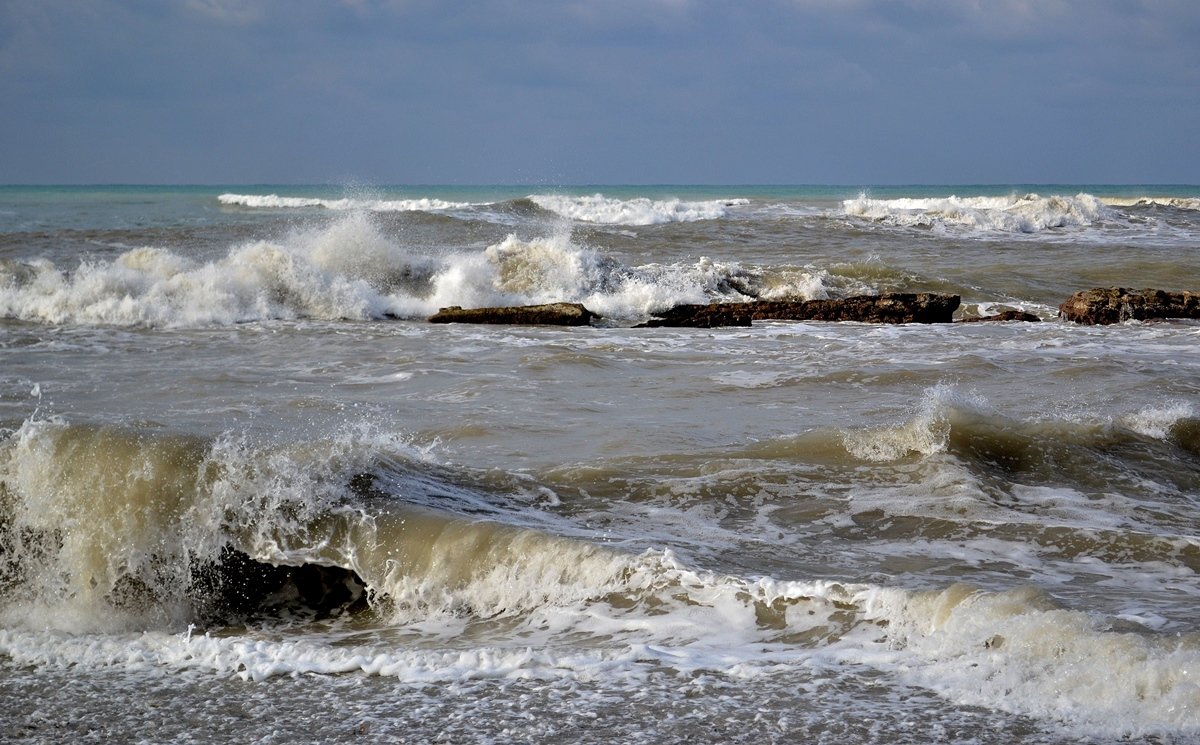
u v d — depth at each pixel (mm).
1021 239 58469
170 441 11203
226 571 10484
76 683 8164
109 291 31016
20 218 74750
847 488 12953
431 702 7430
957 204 99250
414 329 29141
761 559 10383
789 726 6824
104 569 10438
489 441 15562
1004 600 8172
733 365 22938
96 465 10938
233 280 31984
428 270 36094
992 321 31375
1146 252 50156
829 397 19328
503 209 77125
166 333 28234
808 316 31531
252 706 7523
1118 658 7164
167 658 8688
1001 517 11836
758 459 14094
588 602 9328
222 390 19828
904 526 11625
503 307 31594
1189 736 6422
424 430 16328
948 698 7172
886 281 39125
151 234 53500
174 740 6984
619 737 6746
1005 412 17625
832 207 91938
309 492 10953
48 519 10789
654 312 34219
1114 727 6598
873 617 8555
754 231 57906
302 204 105125
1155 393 19438
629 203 86188
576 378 21297
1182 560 10531
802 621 8656
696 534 11219
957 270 42125
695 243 52031
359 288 33375
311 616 10023
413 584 10016
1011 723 6762
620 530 11219
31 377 21141
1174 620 8312
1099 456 14242
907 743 6547
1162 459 14312
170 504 10672
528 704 7316
